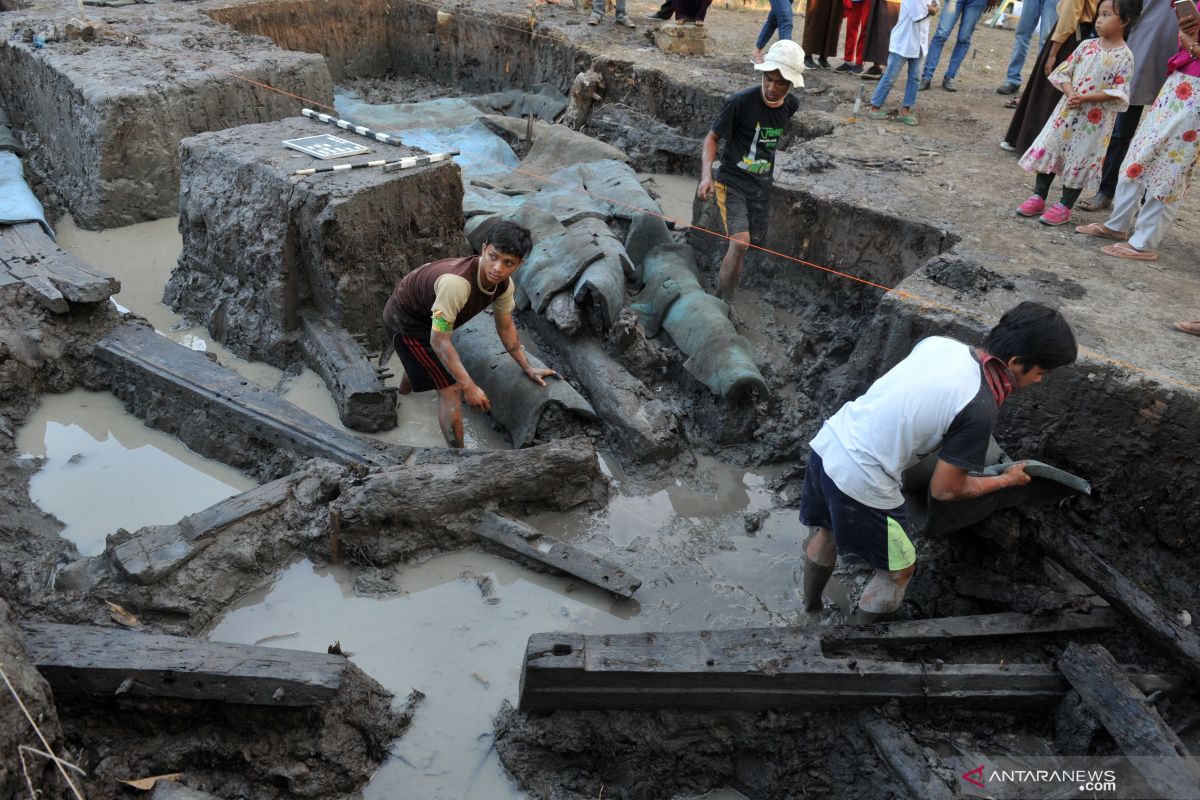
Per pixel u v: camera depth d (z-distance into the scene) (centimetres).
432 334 406
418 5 1152
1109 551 404
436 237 561
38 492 433
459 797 307
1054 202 603
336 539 389
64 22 857
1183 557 395
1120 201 530
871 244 579
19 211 621
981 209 585
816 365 536
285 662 304
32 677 266
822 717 321
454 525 406
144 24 938
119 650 298
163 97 716
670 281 555
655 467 466
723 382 475
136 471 454
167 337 564
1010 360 290
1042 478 337
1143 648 341
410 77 1209
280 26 1095
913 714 321
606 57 953
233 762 304
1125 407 395
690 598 388
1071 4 611
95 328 525
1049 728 320
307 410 496
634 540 421
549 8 1162
